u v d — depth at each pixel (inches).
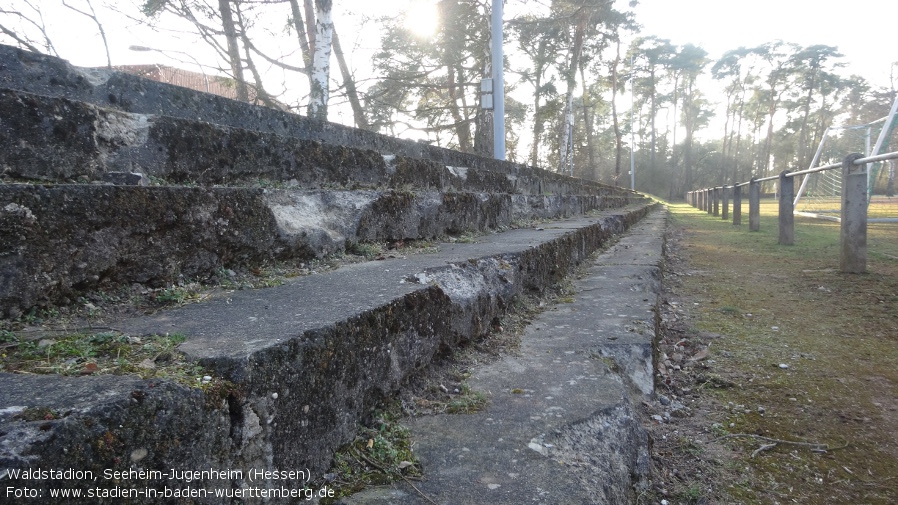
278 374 56.6
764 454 94.5
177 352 56.1
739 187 601.3
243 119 138.6
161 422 43.8
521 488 62.0
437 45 654.5
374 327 75.8
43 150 79.9
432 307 94.9
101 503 39.2
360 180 156.5
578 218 356.5
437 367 98.8
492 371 102.6
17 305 65.5
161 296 80.0
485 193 224.5
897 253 321.7
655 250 284.7
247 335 61.3
